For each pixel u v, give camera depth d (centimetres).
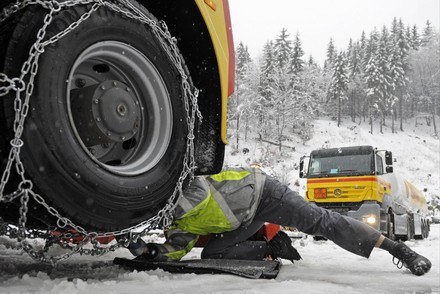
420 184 5875
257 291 202
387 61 9094
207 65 258
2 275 222
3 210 184
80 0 188
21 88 165
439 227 2103
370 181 998
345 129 8412
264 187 332
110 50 208
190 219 302
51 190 172
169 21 249
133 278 228
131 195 202
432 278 281
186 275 245
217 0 261
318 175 1058
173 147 233
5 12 178
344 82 8750
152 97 228
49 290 180
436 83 10000
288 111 7075
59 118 175
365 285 243
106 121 200
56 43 177
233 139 6669
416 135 8712
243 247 327
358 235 325
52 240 214
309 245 638
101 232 195
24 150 165
